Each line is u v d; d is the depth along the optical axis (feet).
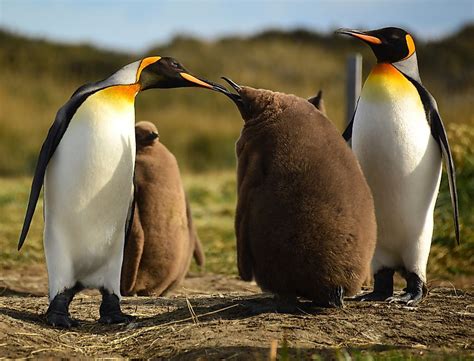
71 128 41.57
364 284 55.93
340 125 185.06
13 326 40.42
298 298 45.91
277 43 349.20
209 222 96.78
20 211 101.55
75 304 50.65
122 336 40.75
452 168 45.70
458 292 53.06
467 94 138.82
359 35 46.73
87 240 42.80
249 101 42.34
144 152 54.80
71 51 304.71
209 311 43.98
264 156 40.96
